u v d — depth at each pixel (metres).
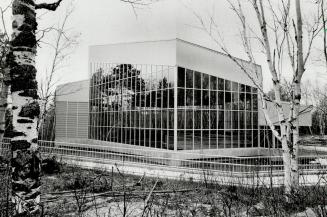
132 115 24.69
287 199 6.90
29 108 4.81
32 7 5.00
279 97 8.18
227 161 22.69
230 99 24.55
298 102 8.04
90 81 30.97
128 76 25.45
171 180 13.09
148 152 22.84
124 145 25.39
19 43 4.85
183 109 21.73
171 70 21.78
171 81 21.73
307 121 26.94
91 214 7.13
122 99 25.97
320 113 36.53
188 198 9.01
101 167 15.09
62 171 14.29
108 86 27.97
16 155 4.70
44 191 9.94
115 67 27.06
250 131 25.61
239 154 24.72
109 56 27.86
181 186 11.23
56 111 30.56
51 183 11.39
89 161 18.33
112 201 8.41
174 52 21.59
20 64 4.84
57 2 5.39
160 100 22.38
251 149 25.44
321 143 30.00
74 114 31.22
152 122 22.80
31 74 4.90
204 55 23.19
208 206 7.94
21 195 4.62
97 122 29.62
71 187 10.41
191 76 22.44
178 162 20.69
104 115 28.42
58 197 8.45
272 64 8.16
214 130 23.39
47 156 16.33
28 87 4.85
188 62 22.25
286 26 7.96
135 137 24.23
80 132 31.34
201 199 8.63
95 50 29.98
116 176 13.69
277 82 8.20
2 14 7.09
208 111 23.19
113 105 27.08
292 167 7.78
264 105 8.50
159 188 10.75
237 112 24.86
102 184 10.45
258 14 8.07
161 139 22.02
